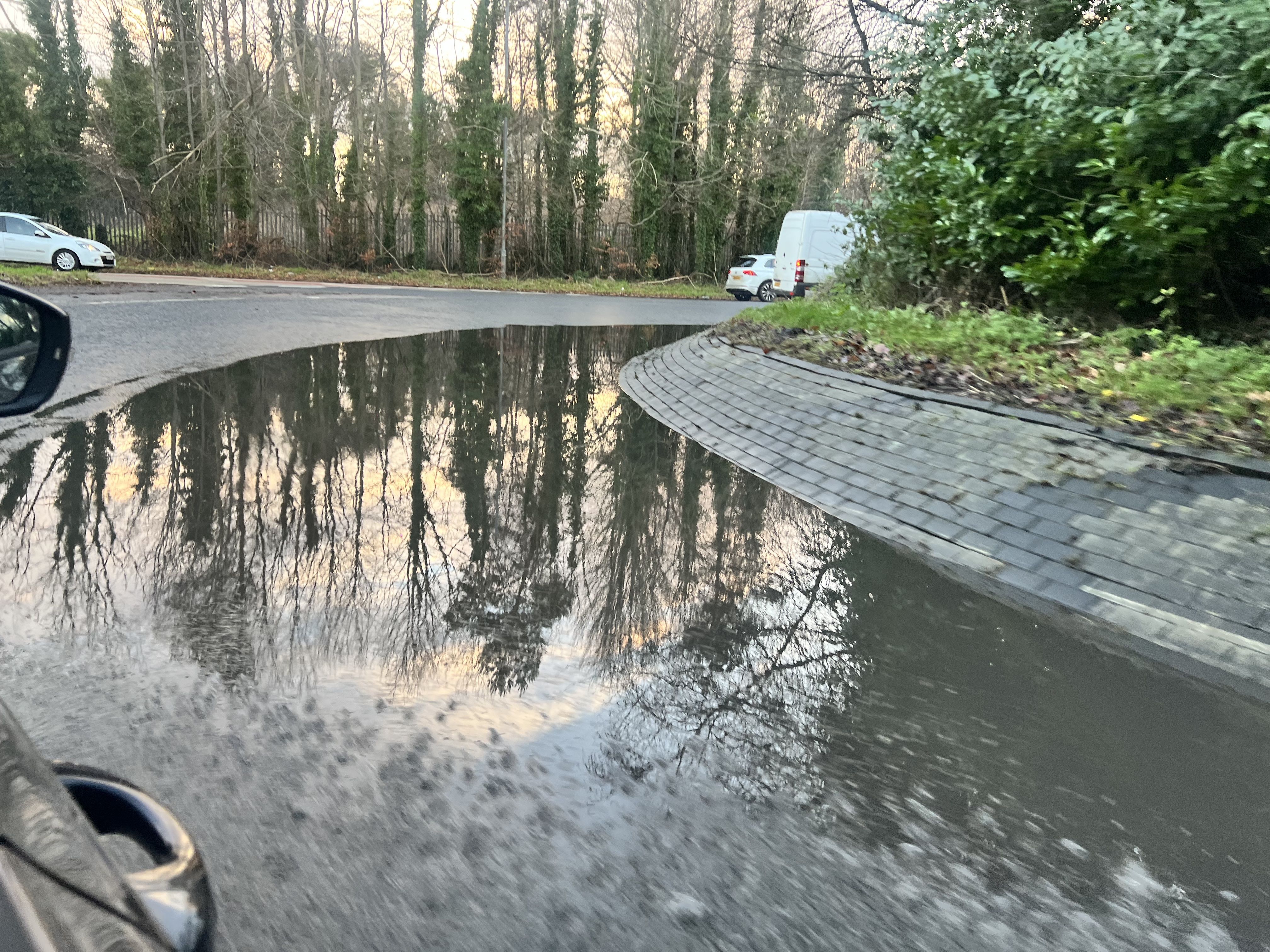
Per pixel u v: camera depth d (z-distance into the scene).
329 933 2.09
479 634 3.91
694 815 2.66
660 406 10.19
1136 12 8.12
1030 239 9.45
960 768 2.99
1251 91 7.12
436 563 4.78
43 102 32.34
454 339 15.37
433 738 3.01
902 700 3.47
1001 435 6.17
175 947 0.97
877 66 16.58
